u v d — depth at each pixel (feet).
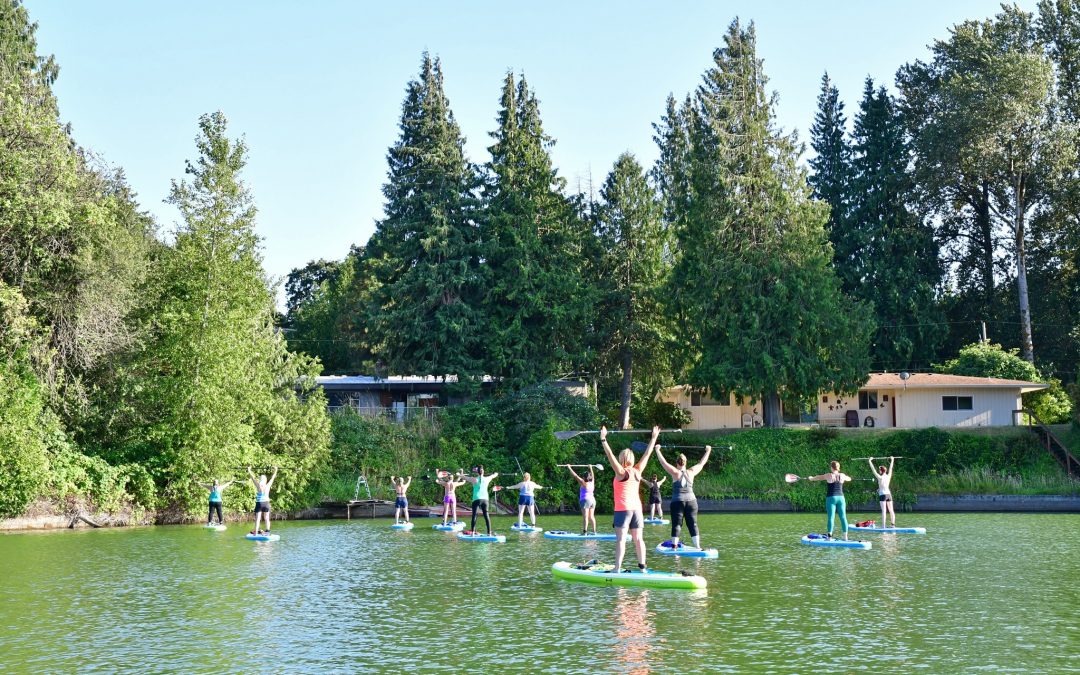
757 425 228.84
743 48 209.87
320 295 310.65
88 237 143.74
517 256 220.43
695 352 213.46
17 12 184.14
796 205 203.41
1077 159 253.24
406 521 135.54
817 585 70.28
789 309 197.98
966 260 282.15
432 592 69.31
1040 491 170.30
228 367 152.46
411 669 46.21
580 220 234.58
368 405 237.04
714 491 178.40
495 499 177.58
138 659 48.98
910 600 63.93
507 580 74.69
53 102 173.78
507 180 225.15
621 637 52.34
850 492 174.91
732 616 58.18
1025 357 248.32
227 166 156.56
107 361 150.61
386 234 259.60
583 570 73.72
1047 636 52.26
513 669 45.85
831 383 198.90
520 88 236.43
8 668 47.29
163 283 157.38
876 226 263.49
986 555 90.02
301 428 165.07
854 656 47.78
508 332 216.95
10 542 114.93
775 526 130.41
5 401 132.36
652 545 101.30
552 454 182.60
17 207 132.87
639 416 236.43
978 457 181.98
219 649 51.08
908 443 184.65
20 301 133.80
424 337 220.64
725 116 209.67
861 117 270.87
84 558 95.45
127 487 146.10
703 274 200.34
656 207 236.43
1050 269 268.21
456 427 196.24
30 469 132.57
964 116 244.83
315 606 64.18
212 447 150.00
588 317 221.46
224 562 90.74
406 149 234.58
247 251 157.69
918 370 260.83
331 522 151.43
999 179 259.39
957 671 44.93
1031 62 241.96
